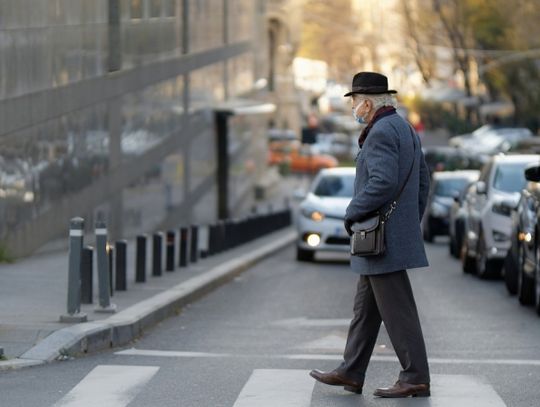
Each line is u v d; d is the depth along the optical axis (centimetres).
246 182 11612
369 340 2023
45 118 5112
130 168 6619
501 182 4488
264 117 13750
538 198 3347
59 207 5375
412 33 13525
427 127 15712
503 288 4169
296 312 3500
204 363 2405
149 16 6875
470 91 13638
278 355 2548
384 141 1927
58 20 5256
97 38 5859
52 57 5191
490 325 3108
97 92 5869
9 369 2275
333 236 5475
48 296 3322
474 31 12812
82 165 5722
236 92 10700
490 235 4344
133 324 2823
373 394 2017
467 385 2139
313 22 19700
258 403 1966
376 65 16550
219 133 9769
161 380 2188
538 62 13300
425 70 13812
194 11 8394
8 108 4647
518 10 12775
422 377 1984
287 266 5456
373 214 1944
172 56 7631
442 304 3656
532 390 2109
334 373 2033
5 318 2816
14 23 4697
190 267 4762
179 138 8006
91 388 2095
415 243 1958
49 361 2377
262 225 7888
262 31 13425
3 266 4394
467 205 4872
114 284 3791
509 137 12556
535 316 3309
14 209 4794
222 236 5938
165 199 7581
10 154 4738
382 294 1966
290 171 16512
